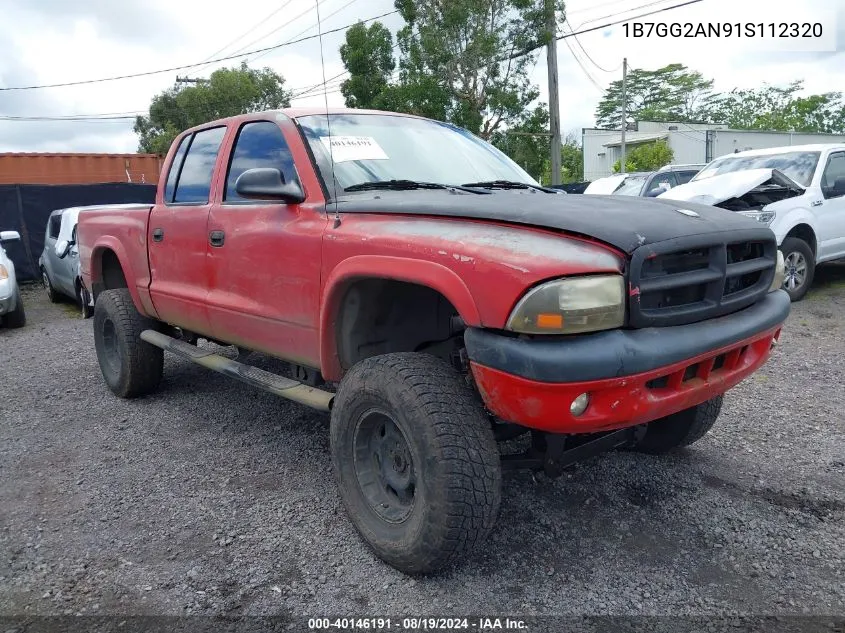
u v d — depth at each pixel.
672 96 64.06
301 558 3.00
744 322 2.77
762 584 2.71
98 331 5.54
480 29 22.41
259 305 3.62
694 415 3.56
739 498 3.40
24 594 2.80
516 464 2.88
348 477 3.01
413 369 2.70
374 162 3.55
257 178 3.21
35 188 15.23
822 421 4.40
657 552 2.96
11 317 9.41
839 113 62.62
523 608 2.59
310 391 3.41
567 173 51.94
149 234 4.71
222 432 4.59
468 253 2.45
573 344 2.28
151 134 47.84
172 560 3.03
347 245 2.96
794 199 8.23
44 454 4.33
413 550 2.67
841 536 3.03
